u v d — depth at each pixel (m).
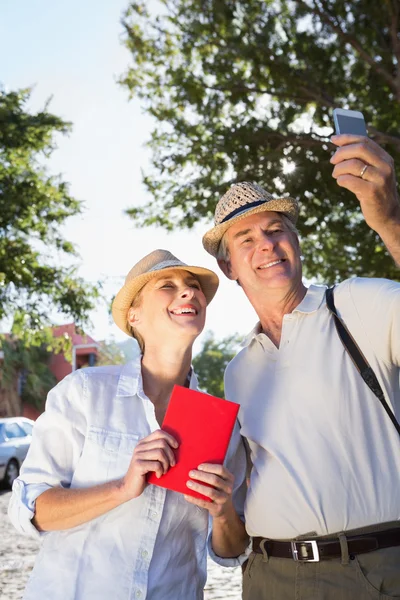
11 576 6.29
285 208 2.98
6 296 17.75
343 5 11.32
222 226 3.01
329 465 2.52
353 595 2.41
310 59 11.70
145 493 2.54
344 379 2.60
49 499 2.48
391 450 2.51
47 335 19.06
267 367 2.82
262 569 2.65
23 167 18.12
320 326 2.72
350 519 2.46
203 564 2.72
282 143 11.23
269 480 2.65
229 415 2.44
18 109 17.91
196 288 2.83
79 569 2.48
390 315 2.52
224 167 11.77
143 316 2.81
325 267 14.20
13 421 14.59
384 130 11.39
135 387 2.69
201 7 11.79
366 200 2.12
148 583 2.48
